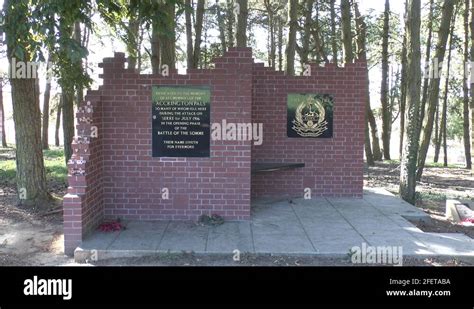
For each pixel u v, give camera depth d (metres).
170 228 8.35
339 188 11.19
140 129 8.74
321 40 23.06
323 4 22.44
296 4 15.15
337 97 11.09
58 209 10.04
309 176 11.20
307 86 11.09
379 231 8.32
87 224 7.77
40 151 10.45
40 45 7.11
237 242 7.60
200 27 17.08
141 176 8.80
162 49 12.91
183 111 8.72
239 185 8.84
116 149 8.77
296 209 9.96
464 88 21.27
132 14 8.53
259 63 11.14
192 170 8.80
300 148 11.18
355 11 21.08
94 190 8.17
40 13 6.63
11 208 10.07
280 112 11.17
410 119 11.08
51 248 7.73
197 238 7.80
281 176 11.20
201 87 8.67
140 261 7.00
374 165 20.73
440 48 14.27
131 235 7.92
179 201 8.84
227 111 8.70
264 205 10.34
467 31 19.31
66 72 10.49
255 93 11.14
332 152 11.16
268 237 7.89
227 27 24.58
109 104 8.71
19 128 10.22
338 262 7.02
